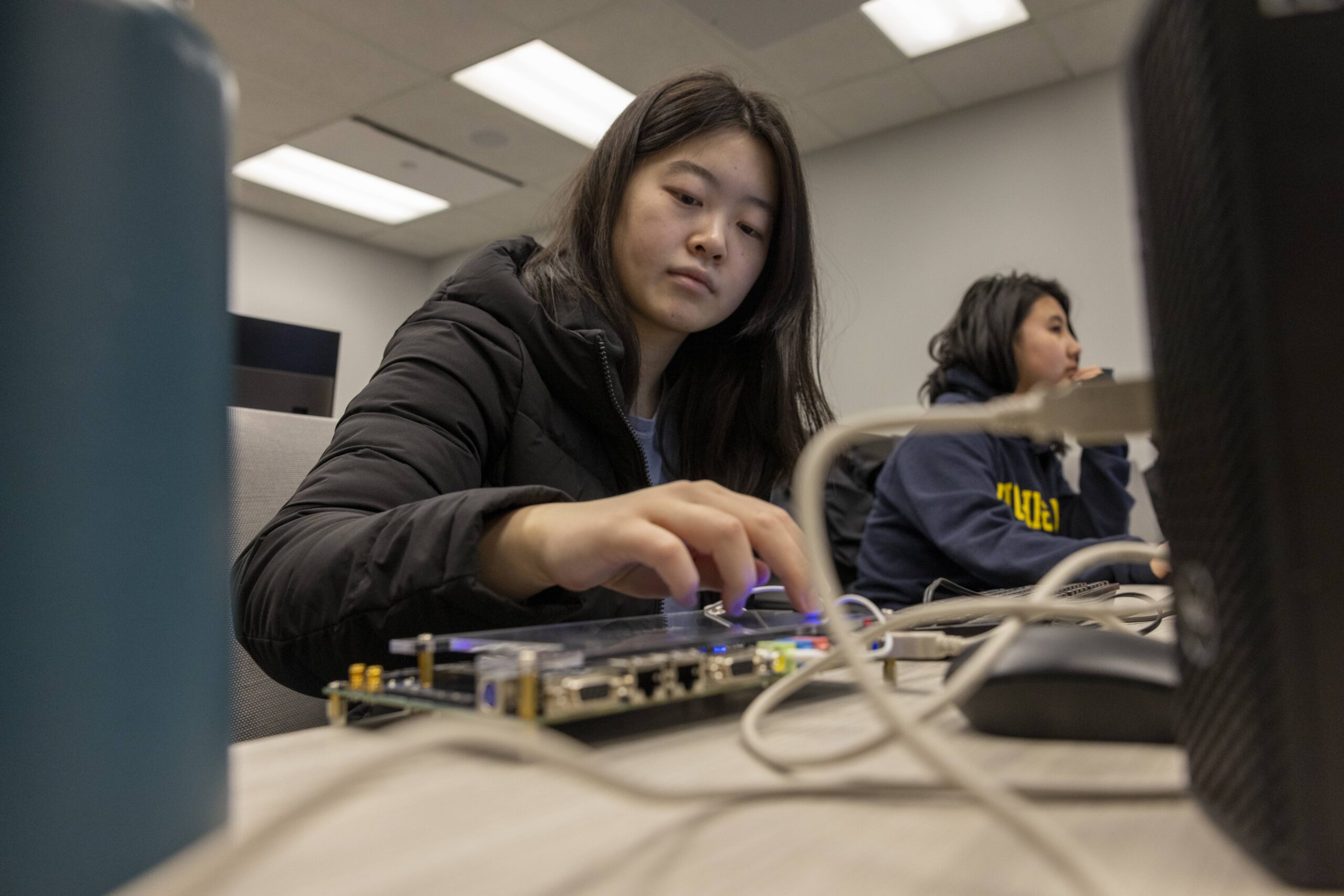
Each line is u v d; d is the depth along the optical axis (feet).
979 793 0.49
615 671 0.87
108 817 0.44
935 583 2.56
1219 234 0.52
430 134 11.21
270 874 0.52
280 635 1.66
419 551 1.50
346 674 1.65
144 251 0.46
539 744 0.54
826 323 4.44
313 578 1.61
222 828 0.51
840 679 1.26
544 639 1.00
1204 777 0.61
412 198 13.47
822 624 1.17
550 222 3.38
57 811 0.43
